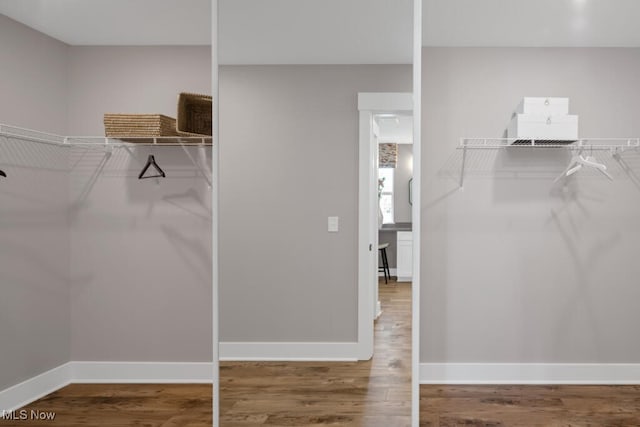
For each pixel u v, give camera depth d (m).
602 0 2.83
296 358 2.77
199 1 2.87
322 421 2.74
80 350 3.54
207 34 3.37
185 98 3.26
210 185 3.48
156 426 2.84
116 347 3.54
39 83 3.31
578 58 3.41
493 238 3.42
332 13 2.74
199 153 3.49
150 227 3.52
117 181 3.53
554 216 3.41
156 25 3.23
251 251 2.77
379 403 2.72
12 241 3.15
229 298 2.78
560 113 3.23
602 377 3.41
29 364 3.25
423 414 2.94
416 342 2.68
